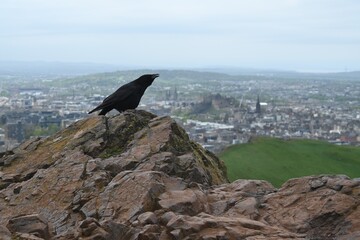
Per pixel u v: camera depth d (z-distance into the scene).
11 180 14.38
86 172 13.34
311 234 10.73
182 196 11.52
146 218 10.64
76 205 12.05
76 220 11.59
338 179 12.17
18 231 10.46
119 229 10.23
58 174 13.40
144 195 11.44
